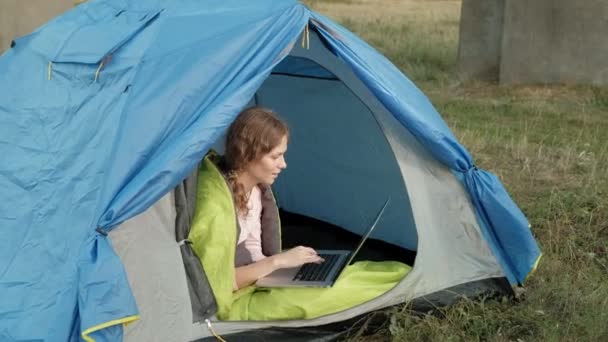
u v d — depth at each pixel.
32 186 3.99
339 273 4.22
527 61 11.25
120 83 3.90
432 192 4.44
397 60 13.72
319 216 5.85
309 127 5.62
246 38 3.76
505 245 4.59
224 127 3.55
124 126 3.59
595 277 4.87
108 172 3.48
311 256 4.16
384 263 4.50
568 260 5.21
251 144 3.95
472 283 4.57
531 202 6.35
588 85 10.89
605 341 4.14
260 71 3.73
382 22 19.23
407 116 4.17
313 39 4.69
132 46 4.09
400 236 5.20
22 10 9.75
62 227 3.65
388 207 5.24
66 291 3.35
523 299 4.62
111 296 3.21
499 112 9.94
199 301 3.77
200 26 3.96
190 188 3.79
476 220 4.55
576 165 7.34
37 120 4.26
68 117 4.08
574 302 4.47
